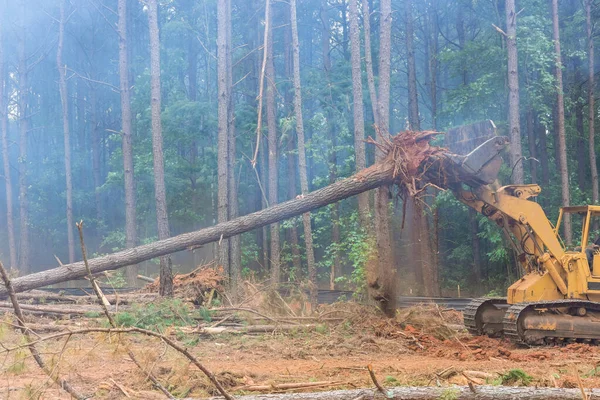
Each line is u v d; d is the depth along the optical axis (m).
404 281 28.66
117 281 23.30
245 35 35.38
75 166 41.97
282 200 36.94
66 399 6.68
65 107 33.03
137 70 39.00
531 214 12.69
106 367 8.59
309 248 19.58
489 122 12.25
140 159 31.84
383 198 13.77
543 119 24.17
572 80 29.25
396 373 8.62
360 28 34.12
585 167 32.12
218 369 8.57
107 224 40.56
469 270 32.75
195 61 38.75
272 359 10.13
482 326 13.01
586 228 12.92
